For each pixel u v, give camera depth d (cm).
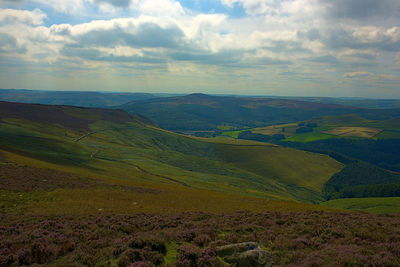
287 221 2491
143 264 1416
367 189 18938
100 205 4191
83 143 18125
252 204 5441
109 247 1767
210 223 2511
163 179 11488
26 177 5534
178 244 1873
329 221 2388
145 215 3203
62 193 4819
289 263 1506
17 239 1927
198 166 19338
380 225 2231
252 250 1543
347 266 1358
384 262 1352
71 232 2139
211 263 1444
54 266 1466
